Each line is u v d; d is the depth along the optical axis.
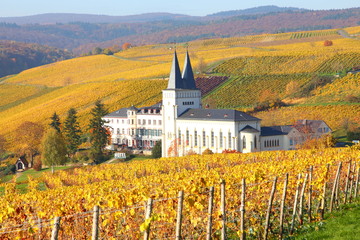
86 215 49.94
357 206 63.59
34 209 57.19
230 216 55.19
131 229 48.34
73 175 135.12
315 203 65.12
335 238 48.19
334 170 75.06
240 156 140.25
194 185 51.59
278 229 55.97
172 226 49.56
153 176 88.56
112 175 120.44
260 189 59.88
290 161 89.69
